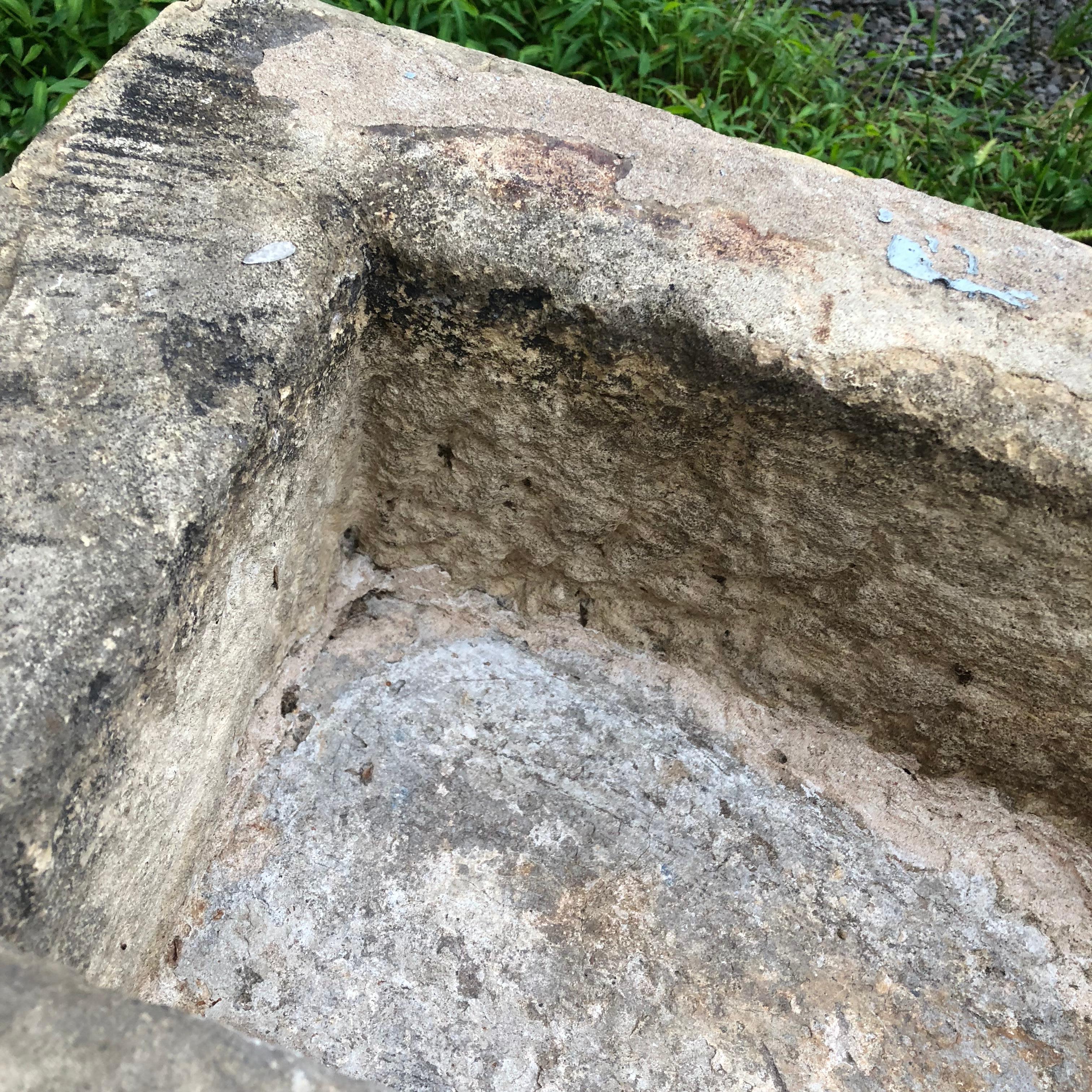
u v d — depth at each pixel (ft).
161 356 1.49
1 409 1.43
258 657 1.88
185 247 1.58
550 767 2.04
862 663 1.95
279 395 1.54
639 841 1.98
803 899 1.94
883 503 1.68
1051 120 3.12
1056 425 1.53
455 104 1.77
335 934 1.85
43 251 1.56
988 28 3.43
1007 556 1.66
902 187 1.75
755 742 2.10
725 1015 1.83
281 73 1.77
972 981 1.89
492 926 1.88
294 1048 1.75
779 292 1.60
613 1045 1.79
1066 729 1.86
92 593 1.35
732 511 1.82
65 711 1.31
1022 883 1.98
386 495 2.06
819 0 3.48
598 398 1.73
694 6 2.82
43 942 1.37
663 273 1.61
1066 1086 1.81
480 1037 1.78
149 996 1.77
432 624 2.18
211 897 1.86
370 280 1.70
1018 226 1.70
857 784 2.06
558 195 1.67
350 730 2.05
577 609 2.17
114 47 2.60
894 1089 1.79
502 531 2.05
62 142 1.66
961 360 1.56
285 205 1.64
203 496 1.43
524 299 1.65
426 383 1.82
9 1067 1.06
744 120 2.97
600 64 2.85
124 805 1.49
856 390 1.55
